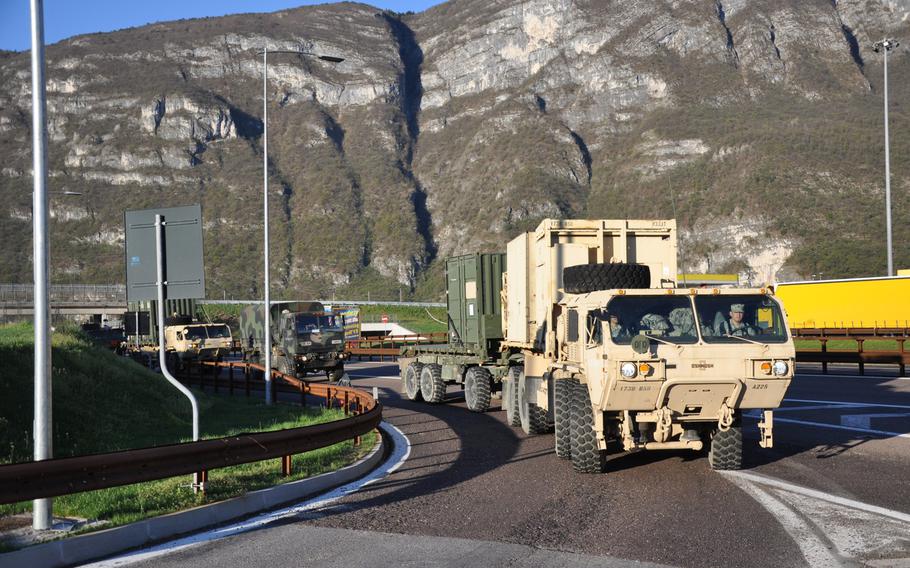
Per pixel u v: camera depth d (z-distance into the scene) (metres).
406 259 177.00
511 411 16.59
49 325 8.37
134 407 18.34
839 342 37.66
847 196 134.12
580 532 7.82
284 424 18.05
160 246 10.89
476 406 19.72
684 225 148.12
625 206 166.62
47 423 8.30
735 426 10.88
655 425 10.88
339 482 10.84
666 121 187.38
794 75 194.62
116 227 180.38
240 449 9.55
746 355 10.27
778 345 10.31
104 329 55.22
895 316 37.50
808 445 12.99
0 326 22.98
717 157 161.50
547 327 13.77
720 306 10.59
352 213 192.75
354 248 181.75
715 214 144.88
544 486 10.17
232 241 183.50
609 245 14.55
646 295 10.53
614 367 10.09
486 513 8.72
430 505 9.20
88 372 19.14
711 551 7.06
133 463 8.17
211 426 17.98
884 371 28.19
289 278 174.12
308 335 33.78
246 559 7.09
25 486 7.27
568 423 11.73
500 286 19.97
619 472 11.09
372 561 6.93
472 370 20.00
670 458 12.09
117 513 8.38
